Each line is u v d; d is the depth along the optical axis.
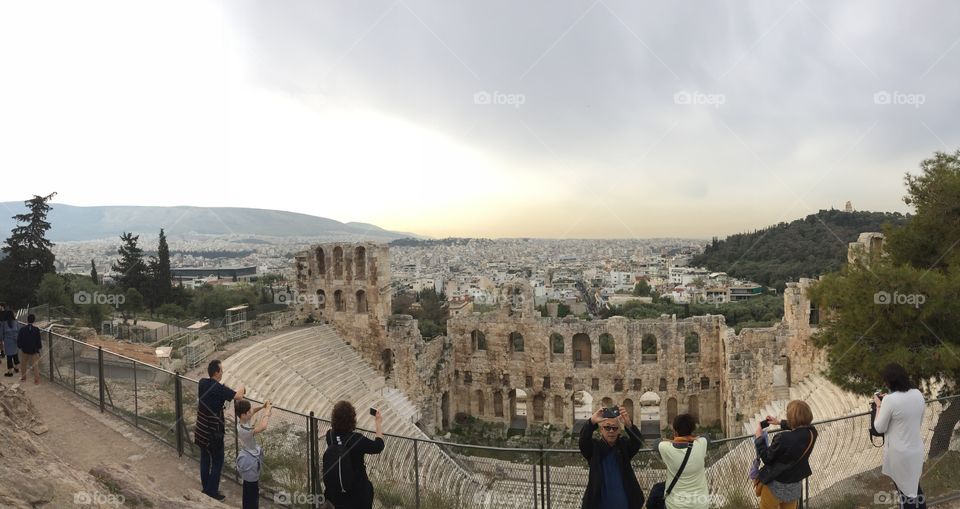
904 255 30.08
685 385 56.75
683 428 12.77
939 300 25.06
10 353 27.61
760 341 52.88
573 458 18.03
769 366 50.75
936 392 30.02
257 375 41.88
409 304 128.12
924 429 21.14
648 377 56.38
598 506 12.18
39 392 25.20
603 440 12.73
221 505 16.08
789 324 52.81
